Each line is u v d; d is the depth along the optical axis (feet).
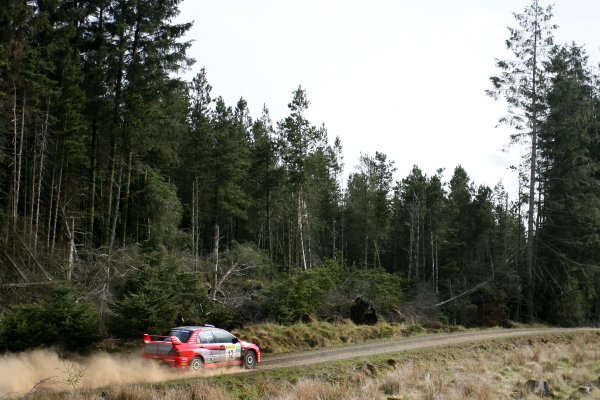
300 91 167.22
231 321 86.17
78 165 115.65
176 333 55.93
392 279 125.39
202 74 178.19
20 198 108.68
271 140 195.00
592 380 63.36
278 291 98.27
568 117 141.59
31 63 90.99
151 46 103.60
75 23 107.24
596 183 144.05
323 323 97.09
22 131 92.43
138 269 81.92
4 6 88.94
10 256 81.51
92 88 102.53
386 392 53.78
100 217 110.63
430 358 72.90
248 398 47.67
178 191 187.32
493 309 135.44
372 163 235.40
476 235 222.28
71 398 41.06
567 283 142.61
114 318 69.15
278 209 213.66
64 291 68.54
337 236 257.96
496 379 62.03
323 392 48.55
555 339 99.96
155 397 43.24
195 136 174.09
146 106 99.91
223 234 209.05
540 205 155.94
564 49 149.59
